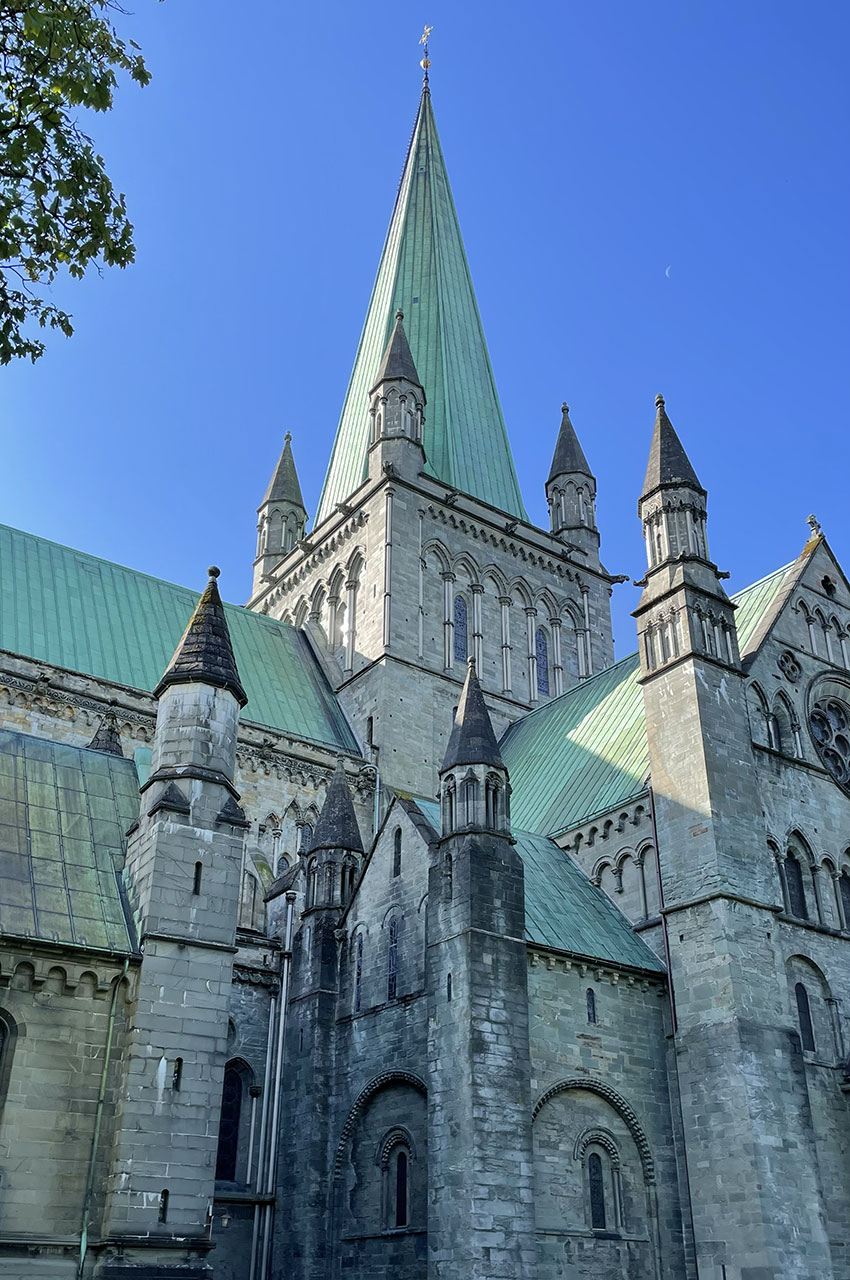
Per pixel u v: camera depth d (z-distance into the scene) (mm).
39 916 32656
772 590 59531
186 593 69375
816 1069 47000
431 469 79938
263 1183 44938
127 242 23953
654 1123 43688
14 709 53281
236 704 38062
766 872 48406
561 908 48750
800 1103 43688
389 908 46000
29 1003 31250
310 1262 42062
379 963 45562
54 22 21828
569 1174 40562
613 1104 43000
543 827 57125
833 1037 48531
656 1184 42594
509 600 77812
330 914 48625
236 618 72875
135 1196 30016
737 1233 40688
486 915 40844
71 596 61938
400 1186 41312
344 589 75250
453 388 84438
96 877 35281
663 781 50656
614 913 50750
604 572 84562
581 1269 39156
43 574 61938
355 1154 43500
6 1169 29266
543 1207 39250
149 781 36031
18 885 33531
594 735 61406
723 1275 40594
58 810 37344
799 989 48375
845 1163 45906
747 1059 43094
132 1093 31047
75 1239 29281
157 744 37156
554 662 78938
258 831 59188
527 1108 38625
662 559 55156
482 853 41812
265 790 60562
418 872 45000
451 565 75250
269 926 51344
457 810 43031
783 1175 41500
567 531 85812
